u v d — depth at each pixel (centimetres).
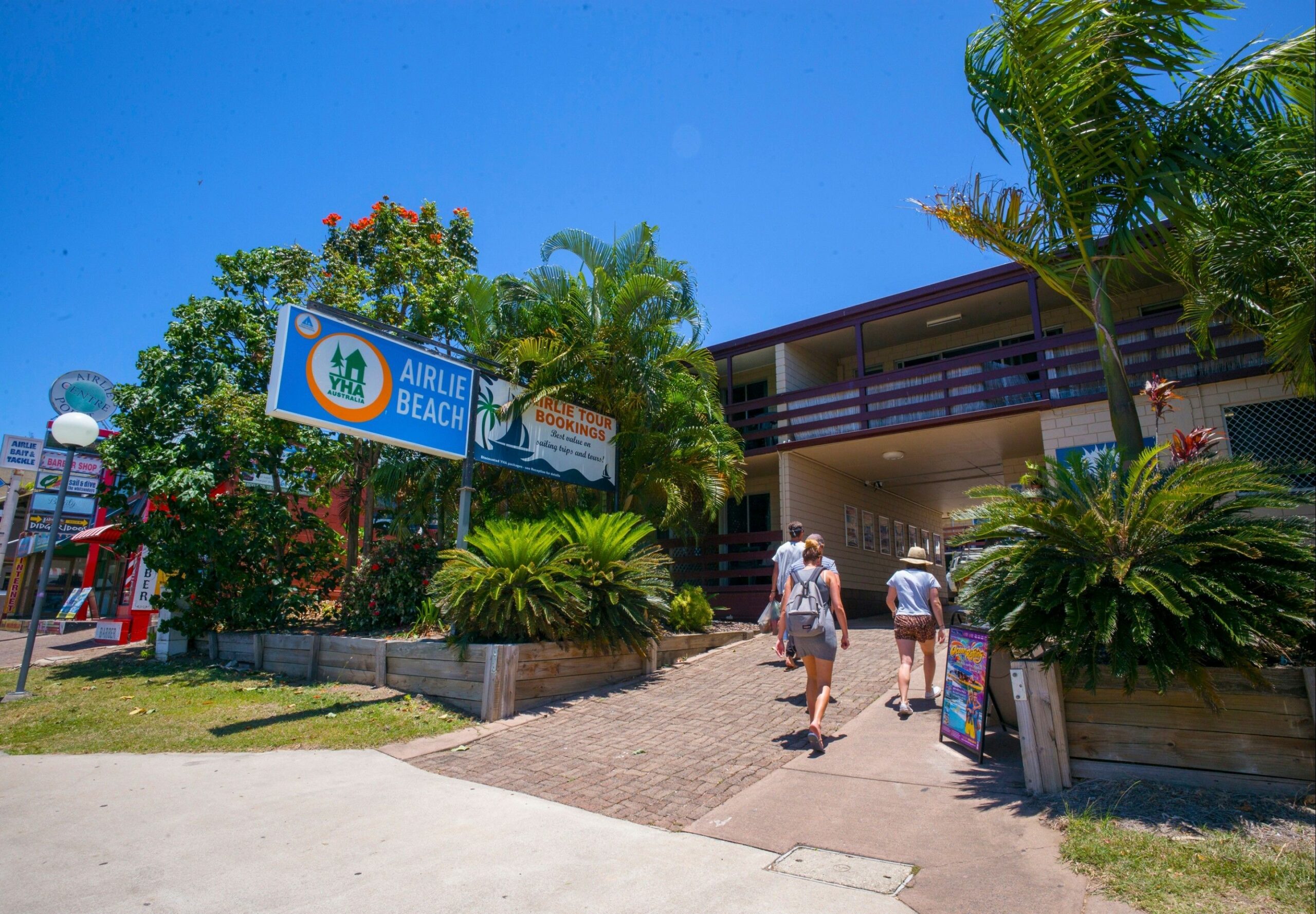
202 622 1189
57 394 1115
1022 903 340
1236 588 445
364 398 812
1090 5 569
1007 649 555
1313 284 587
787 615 635
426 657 832
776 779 543
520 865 402
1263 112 586
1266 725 436
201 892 367
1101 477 539
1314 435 1023
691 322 1232
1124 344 1173
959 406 1320
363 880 382
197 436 1175
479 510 1262
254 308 1327
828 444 1481
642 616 903
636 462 1169
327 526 1283
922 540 2183
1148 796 436
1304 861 353
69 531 2370
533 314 1191
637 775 564
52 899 358
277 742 675
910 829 437
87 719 802
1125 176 600
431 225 1584
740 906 349
